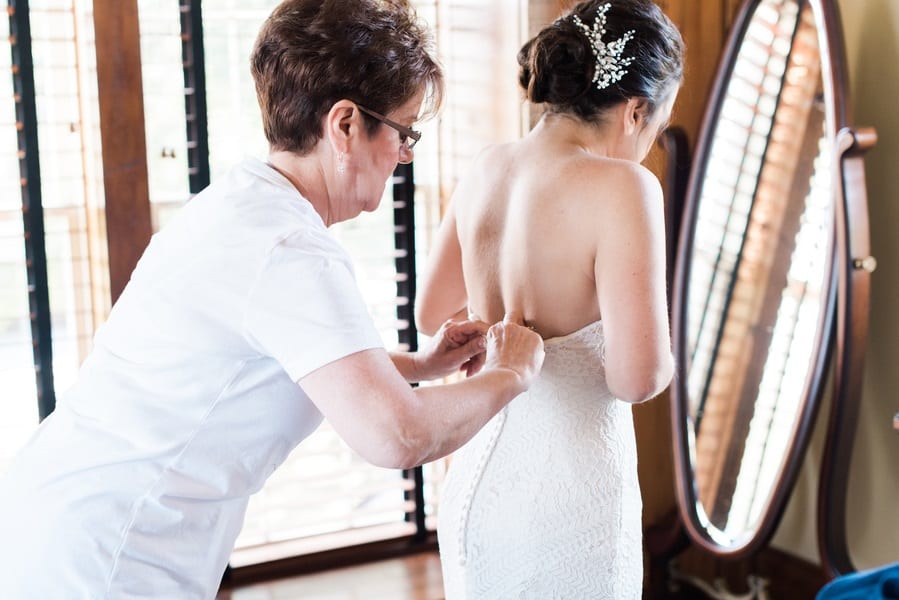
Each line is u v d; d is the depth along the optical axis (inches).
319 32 43.8
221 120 99.7
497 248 56.6
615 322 50.9
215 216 44.5
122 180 92.6
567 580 56.1
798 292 90.3
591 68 53.2
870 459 96.0
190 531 46.7
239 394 45.2
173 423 45.2
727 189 97.4
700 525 99.7
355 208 47.7
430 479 113.1
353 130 44.8
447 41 103.8
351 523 112.2
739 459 95.7
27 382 96.1
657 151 104.0
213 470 45.9
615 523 56.5
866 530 96.8
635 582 59.2
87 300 97.4
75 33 92.1
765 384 93.3
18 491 46.3
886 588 59.8
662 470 109.8
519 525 55.7
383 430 41.2
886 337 93.4
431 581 107.5
